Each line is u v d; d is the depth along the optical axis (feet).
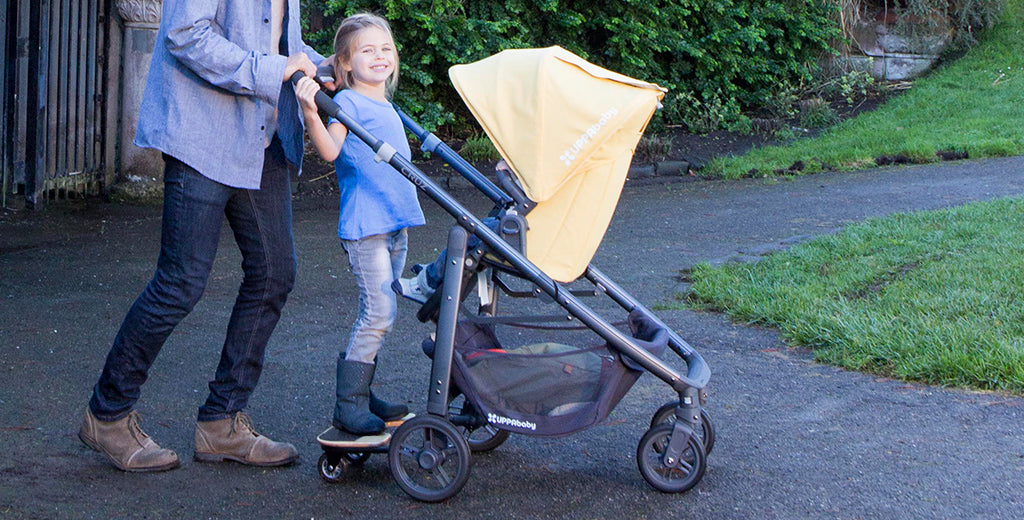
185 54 9.53
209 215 10.05
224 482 10.50
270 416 12.67
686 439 10.18
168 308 10.11
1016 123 40.98
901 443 11.72
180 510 9.73
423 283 10.63
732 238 25.25
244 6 10.06
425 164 36.91
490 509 9.96
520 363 10.09
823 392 13.66
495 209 11.23
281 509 9.87
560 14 41.16
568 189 10.17
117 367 10.30
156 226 27.81
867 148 38.34
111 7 30.73
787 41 48.65
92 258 23.07
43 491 9.96
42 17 27.99
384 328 10.90
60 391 13.28
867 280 18.76
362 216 10.69
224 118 10.01
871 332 15.31
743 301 17.87
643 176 37.29
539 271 10.02
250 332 10.84
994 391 13.39
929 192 30.60
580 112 9.87
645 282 20.59
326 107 10.01
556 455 11.54
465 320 10.69
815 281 18.95
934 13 53.06
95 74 30.76
